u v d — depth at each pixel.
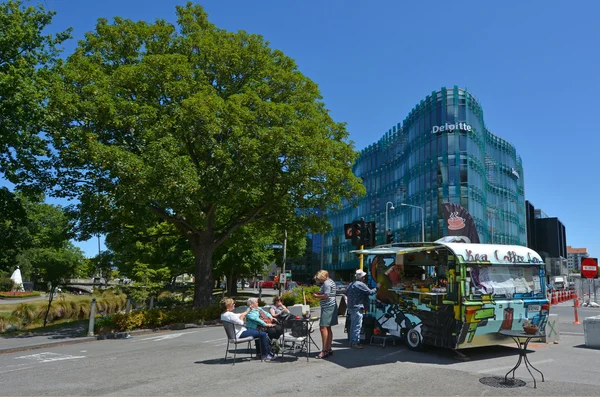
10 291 52.66
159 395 6.61
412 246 11.08
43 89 17.48
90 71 16.12
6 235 19.78
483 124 57.72
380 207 68.25
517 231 69.00
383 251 10.96
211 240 19.89
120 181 15.47
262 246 39.88
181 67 16.70
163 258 34.62
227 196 16.31
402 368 8.23
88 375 8.16
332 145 18.27
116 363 9.37
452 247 9.16
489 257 9.39
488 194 60.72
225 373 7.98
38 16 18.81
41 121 16.09
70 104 15.00
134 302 23.36
